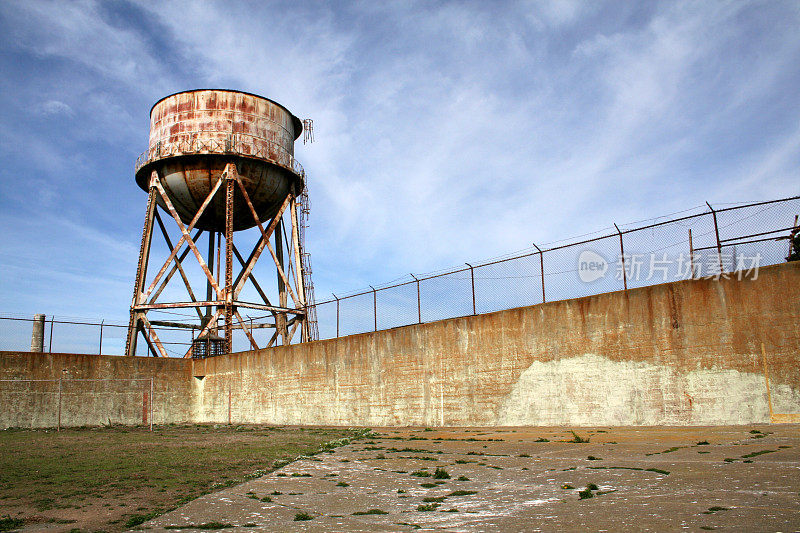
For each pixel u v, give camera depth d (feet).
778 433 54.19
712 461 42.24
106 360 129.29
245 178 139.64
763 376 64.18
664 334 71.31
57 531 30.99
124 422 129.18
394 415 98.89
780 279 64.28
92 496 40.96
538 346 82.07
